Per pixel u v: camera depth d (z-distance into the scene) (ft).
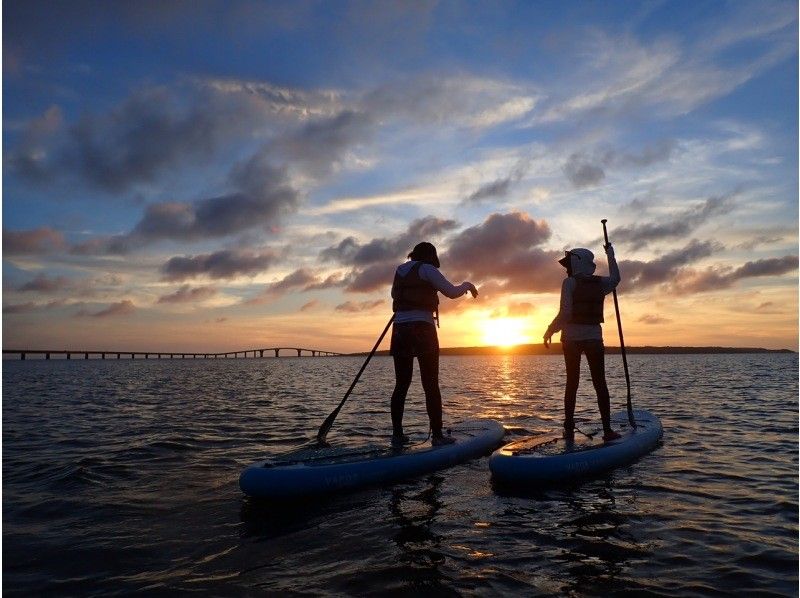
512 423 28.68
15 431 26.58
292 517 13.14
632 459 19.33
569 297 19.44
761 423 28.53
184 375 104.63
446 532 12.02
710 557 10.61
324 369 152.87
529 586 9.35
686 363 191.31
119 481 16.62
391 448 17.95
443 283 18.15
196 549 11.14
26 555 10.87
